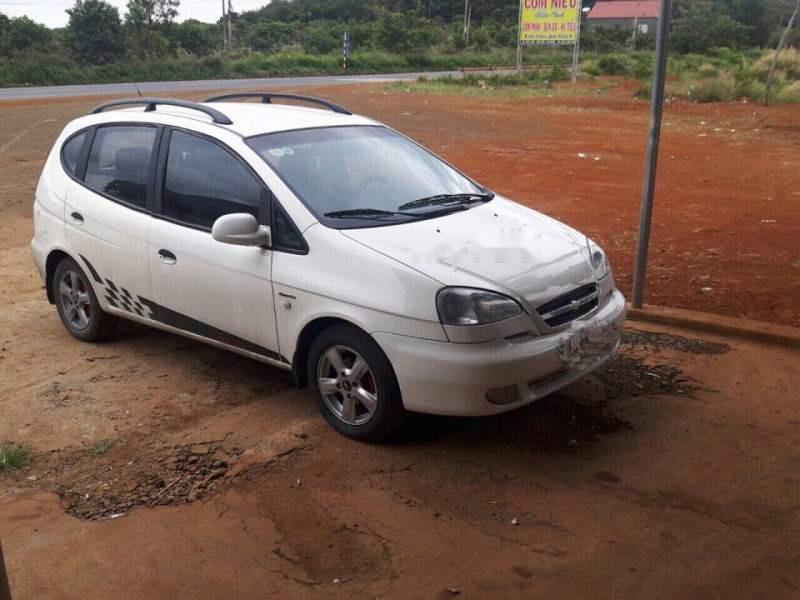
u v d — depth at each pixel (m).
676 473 4.17
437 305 4.06
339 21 82.88
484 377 4.03
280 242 4.66
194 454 4.45
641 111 24.89
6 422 4.87
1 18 45.00
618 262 8.27
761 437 4.54
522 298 4.18
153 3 49.72
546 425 4.71
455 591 3.27
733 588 3.26
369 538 3.65
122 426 4.81
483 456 4.36
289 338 4.66
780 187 12.44
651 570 3.38
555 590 3.27
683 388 5.19
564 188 12.59
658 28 5.98
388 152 5.47
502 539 3.62
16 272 8.38
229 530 3.74
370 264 4.29
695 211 10.78
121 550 3.60
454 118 22.80
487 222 4.84
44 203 6.21
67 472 4.30
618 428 4.67
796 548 3.53
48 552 3.60
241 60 49.31
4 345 6.20
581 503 3.90
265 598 3.26
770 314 6.51
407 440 4.55
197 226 5.09
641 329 6.28
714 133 19.31
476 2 96.75
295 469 4.26
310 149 5.13
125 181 5.58
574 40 40.06
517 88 35.09
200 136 5.20
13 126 20.12
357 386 4.44
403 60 57.84
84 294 6.14
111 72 41.66
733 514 3.79
